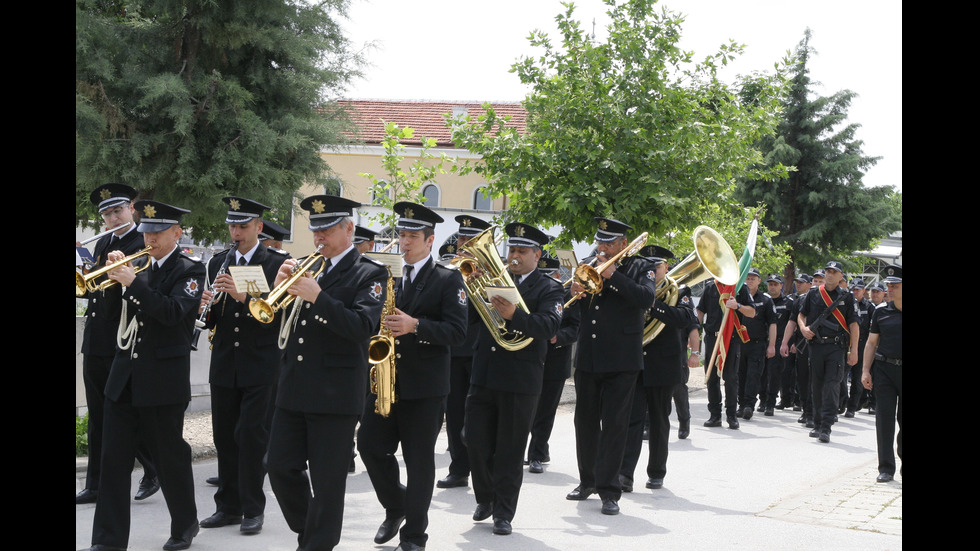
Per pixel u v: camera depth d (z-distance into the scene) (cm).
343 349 504
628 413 726
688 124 1431
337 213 513
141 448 701
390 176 1459
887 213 3441
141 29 1377
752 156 1605
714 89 1509
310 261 498
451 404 833
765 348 1435
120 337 543
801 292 1600
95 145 1325
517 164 1470
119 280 521
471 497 781
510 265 679
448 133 3325
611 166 1402
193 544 581
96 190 661
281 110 1470
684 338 1191
